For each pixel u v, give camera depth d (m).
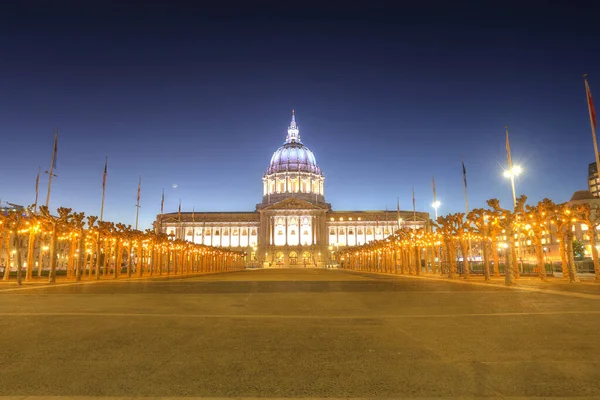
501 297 22.98
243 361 9.08
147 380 7.77
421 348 10.20
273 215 177.00
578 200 112.25
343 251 135.62
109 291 29.02
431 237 64.31
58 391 7.17
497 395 6.94
